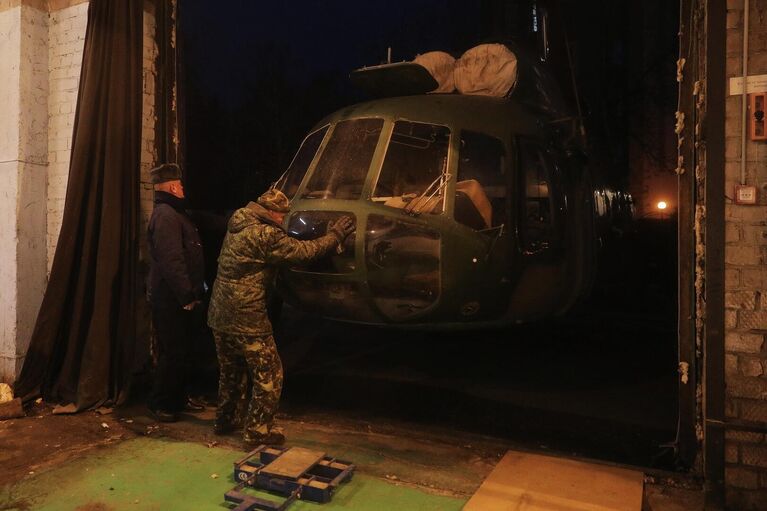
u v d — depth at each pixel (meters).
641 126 18.81
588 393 6.17
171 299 4.54
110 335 5.07
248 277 3.98
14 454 4.11
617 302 11.27
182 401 4.83
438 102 5.25
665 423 5.25
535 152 5.62
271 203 4.01
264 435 4.09
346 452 4.11
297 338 8.70
